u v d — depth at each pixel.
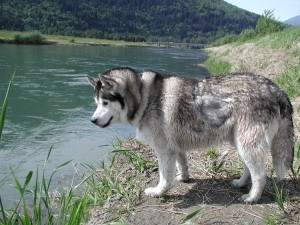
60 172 2.46
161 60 10.96
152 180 2.07
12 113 3.92
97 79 1.86
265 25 12.75
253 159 1.62
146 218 1.67
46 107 4.22
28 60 8.82
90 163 2.58
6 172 2.47
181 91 1.70
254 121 1.59
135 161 2.37
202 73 7.56
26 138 3.15
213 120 1.66
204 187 1.93
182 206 1.75
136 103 1.74
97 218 1.73
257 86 1.63
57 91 5.11
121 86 1.73
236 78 1.67
